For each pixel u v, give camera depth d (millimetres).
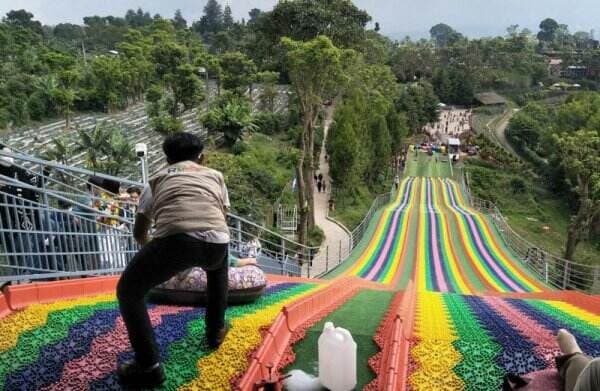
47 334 4727
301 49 29062
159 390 3762
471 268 25031
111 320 5109
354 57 32250
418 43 153750
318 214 41125
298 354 4645
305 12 46375
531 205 61062
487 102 119688
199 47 101875
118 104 74438
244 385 3689
